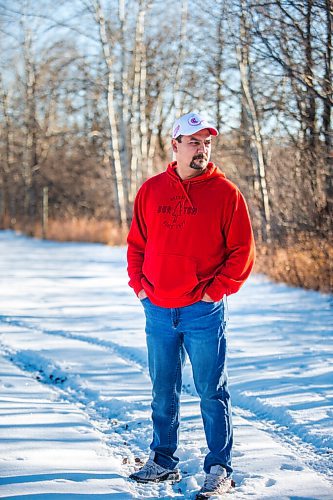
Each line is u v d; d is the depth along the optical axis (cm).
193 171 382
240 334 841
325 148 1191
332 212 1258
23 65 3716
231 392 586
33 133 3575
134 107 2617
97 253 2152
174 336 390
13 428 478
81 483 386
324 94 1102
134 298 1177
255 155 1709
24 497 363
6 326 912
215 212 377
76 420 508
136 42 2541
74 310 1042
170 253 380
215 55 1788
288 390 583
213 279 380
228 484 379
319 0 976
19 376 642
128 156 2889
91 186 3653
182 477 406
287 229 1414
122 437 480
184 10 2456
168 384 397
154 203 391
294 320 934
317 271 1219
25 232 3341
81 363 693
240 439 467
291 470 411
